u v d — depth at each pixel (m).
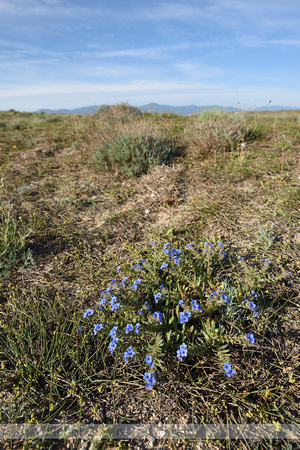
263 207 3.54
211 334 1.85
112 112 9.23
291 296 2.29
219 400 1.69
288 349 1.93
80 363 1.97
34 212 3.93
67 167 5.66
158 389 1.78
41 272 2.85
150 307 2.19
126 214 3.84
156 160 4.94
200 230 3.26
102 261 2.98
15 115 20.38
